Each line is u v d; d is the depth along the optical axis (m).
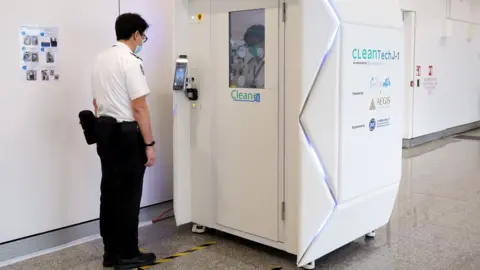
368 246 3.66
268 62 3.27
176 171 3.84
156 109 4.44
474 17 10.73
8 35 3.43
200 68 3.72
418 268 3.24
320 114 2.98
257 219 3.49
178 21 3.71
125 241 3.27
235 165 3.58
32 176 3.65
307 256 3.09
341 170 3.15
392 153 3.66
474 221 4.25
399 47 3.59
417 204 4.80
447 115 9.87
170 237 3.88
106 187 3.21
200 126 3.79
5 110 3.46
